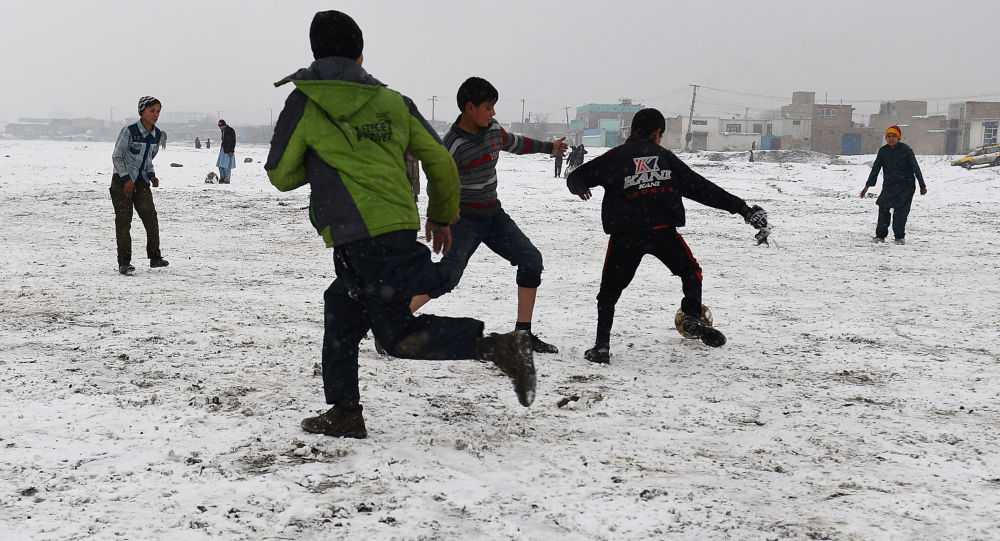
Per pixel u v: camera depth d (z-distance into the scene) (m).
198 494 2.79
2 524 2.51
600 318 5.16
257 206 16.44
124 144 8.27
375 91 3.06
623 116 155.12
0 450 3.14
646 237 5.18
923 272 9.66
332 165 2.94
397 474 3.01
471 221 4.95
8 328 5.54
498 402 4.07
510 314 6.66
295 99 3.05
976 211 19.67
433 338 2.93
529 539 2.53
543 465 3.19
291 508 2.69
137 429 3.45
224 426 3.53
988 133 93.75
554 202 19.33
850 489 3.01
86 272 8.41
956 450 3.48
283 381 4.36
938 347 5.64
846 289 8.32
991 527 2.68
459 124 4.86
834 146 116.88
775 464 3.27
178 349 5.05
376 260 2.92
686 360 5.17
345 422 3.43
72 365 4.54
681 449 3.43
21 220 13.37
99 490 2.79
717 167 40.91
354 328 3.42
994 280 9.06
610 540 2.55
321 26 3.14
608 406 4.06
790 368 4.97
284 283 8.06
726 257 10.84
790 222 16.27
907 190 12.68
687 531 2.63
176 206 16.14
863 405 4.18
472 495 2.86
